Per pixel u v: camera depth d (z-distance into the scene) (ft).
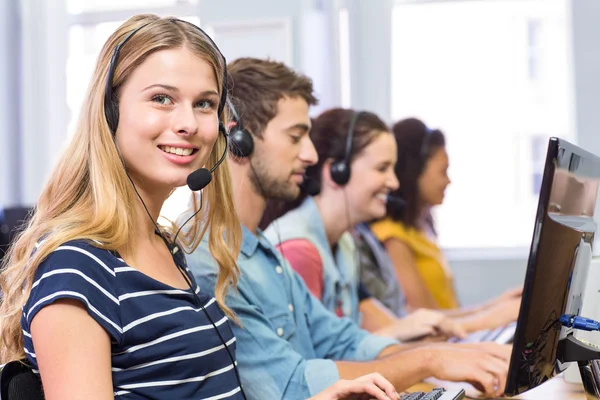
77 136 4.26
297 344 6.32
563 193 4.11
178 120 4.19
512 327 9.25
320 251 8.02
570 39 13.30
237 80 6.43
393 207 9.95
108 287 3.85
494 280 12.92
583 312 5.65
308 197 7.95
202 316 4.25
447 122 13.87
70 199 4.19
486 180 13.73
